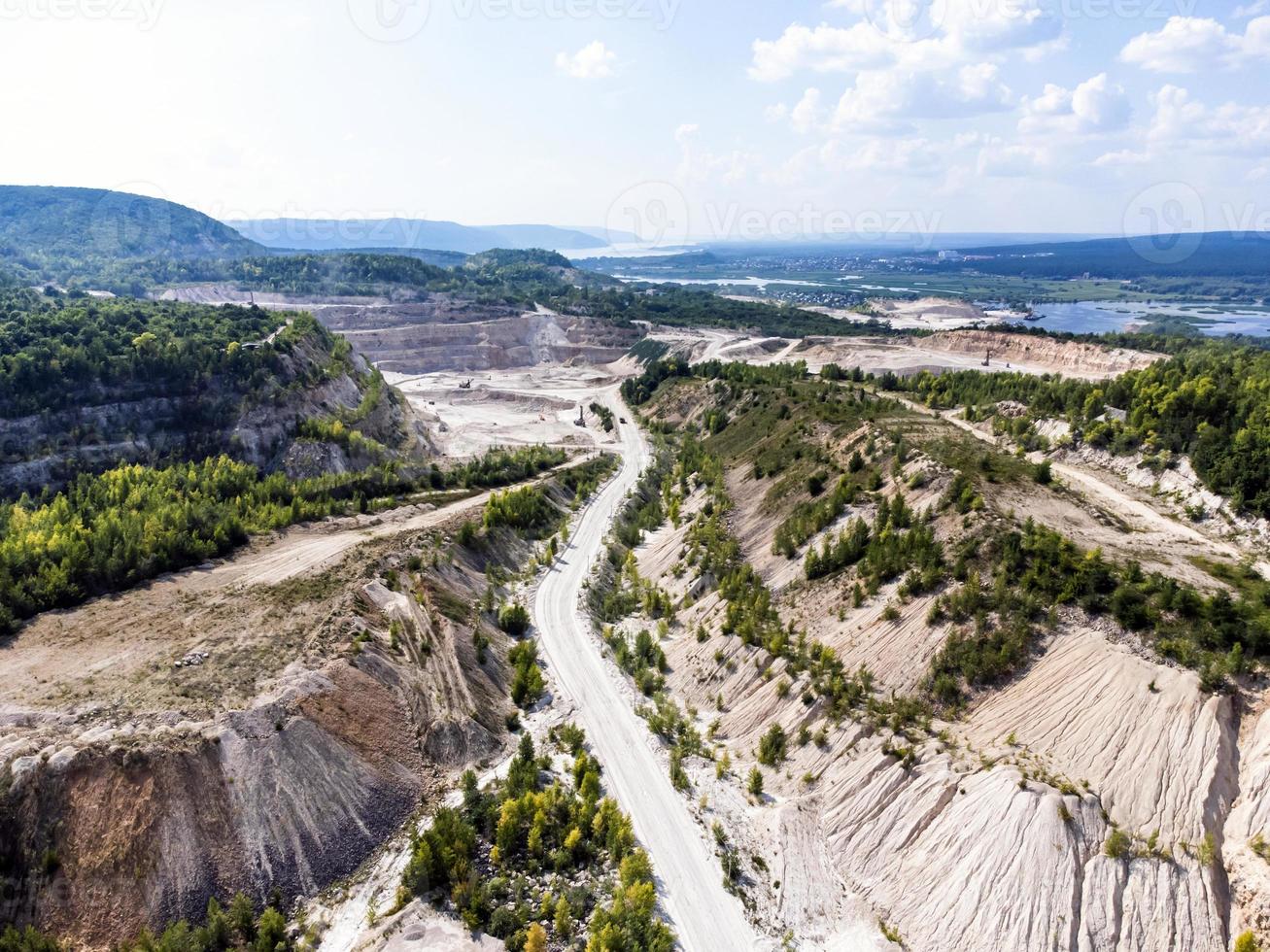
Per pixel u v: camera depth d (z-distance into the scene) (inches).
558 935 1566.2
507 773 2020.2
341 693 2030.0
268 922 1533.0
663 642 2790.4
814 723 2065.7
